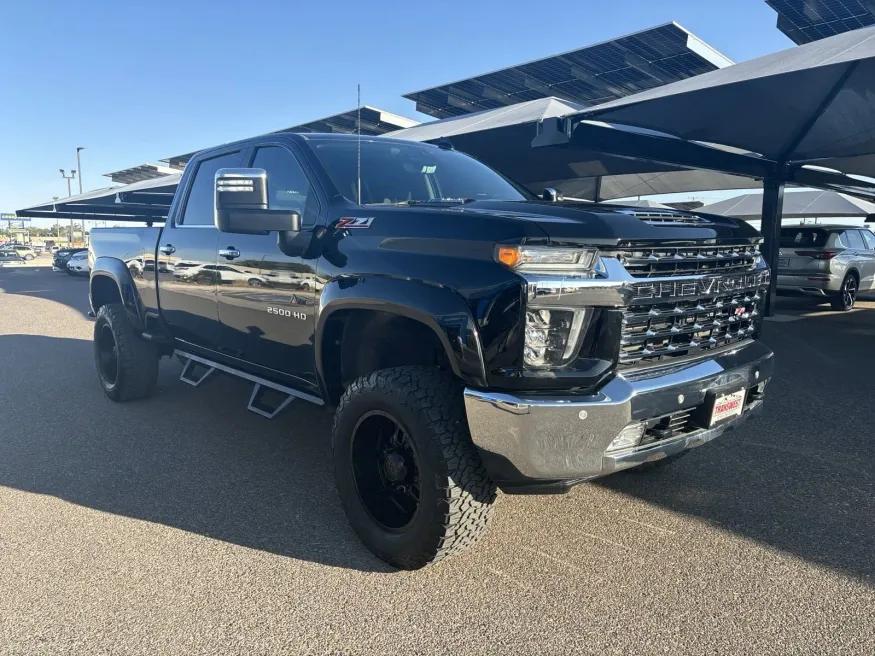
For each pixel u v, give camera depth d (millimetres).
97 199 21766
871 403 5383
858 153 10891
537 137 8945
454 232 2533
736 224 2990
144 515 3271
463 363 2371
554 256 2287
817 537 3055
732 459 4062
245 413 5000
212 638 2307
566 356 2328
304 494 3539
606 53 21875
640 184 18234
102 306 5344
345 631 2352
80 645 2260
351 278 2840
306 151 3508
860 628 2363
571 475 2342
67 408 5145
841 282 12336
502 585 2652
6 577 2691
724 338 2875
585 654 2227
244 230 2969
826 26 18969
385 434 2840
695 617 2434
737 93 7508
